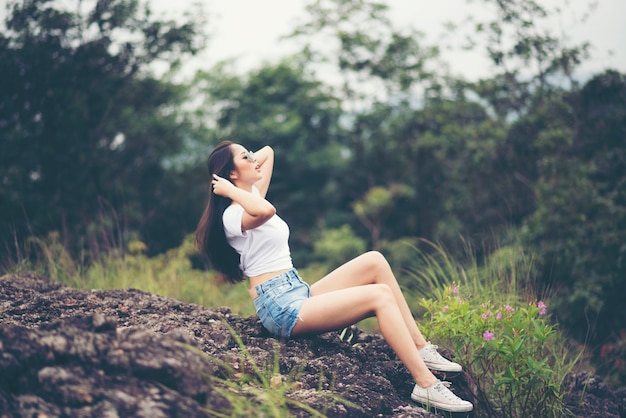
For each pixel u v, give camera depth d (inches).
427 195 713.6
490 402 163.3
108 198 485.1
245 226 143.4
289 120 824.3
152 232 557.3
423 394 138.4
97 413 101.0
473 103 611.2
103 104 496.4
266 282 145.9
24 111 445.4
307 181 889.5
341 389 136.6
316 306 140.6
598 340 334.0
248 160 151.4
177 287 246.2
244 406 115.6
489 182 494.3
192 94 721.0
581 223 374.0
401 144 733.3
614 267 351.6
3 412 99.6
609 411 177.6
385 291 139.2
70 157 456.8
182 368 111.8
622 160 394.3
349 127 824.9
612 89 407.8
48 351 108.0
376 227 786.2
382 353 162.1
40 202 414.6
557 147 414.6
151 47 493.4
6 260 244.1
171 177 618.2
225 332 155.9
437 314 163.5
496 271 205.6
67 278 237.9
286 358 143.9
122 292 183.2
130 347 111.7
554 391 156.5
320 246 759.7
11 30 446.9
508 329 156.1
